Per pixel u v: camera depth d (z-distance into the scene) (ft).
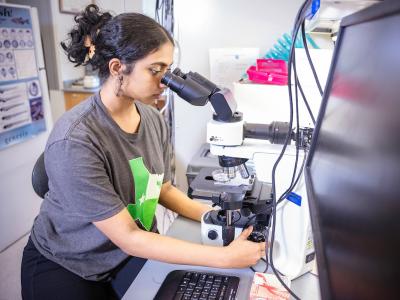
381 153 1.37
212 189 3.61
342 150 1.91
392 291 1.13
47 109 8.20
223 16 4.99
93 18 3.44
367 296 1.32
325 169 2.22
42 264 3.72
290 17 4.87
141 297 2.84
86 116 3.26
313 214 2.17
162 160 4.12
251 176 3.50
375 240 1.31
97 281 3.66
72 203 3.15
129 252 3.16
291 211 3.00
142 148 3.76
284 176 2.97
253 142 3.15
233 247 3.05
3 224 7.43
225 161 3.15
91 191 3.07
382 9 1.49
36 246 3.84
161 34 3.15
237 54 4.99
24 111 7.46
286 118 3.57
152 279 3.05
